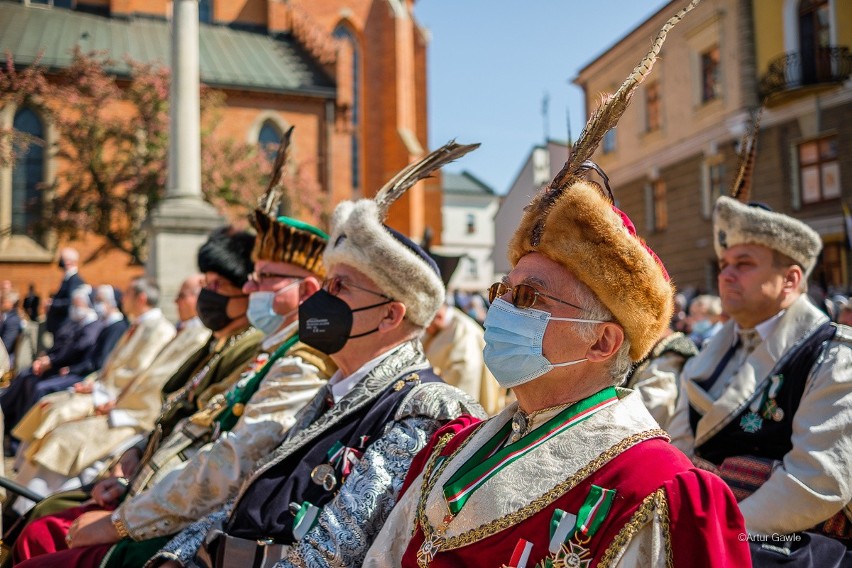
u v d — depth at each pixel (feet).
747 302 9.38
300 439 7.91
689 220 68.44
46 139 73.36
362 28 98.02
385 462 7.27
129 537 9.00
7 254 71.97
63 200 67.41
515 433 5.57
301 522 7.29
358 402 7.93
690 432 9.76
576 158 5.64
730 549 4.63
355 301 8.33
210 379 11.84
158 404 15.89
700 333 24.48
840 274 55.52
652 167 73.46
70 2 86.63
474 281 163.73
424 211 98.02
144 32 87.30
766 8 59.98
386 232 8.41
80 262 74.08
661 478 4.78
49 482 15.37
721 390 9.63
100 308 25.90
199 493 8.86
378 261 8.27
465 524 5.23
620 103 5.54
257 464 8.18
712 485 4.73
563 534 4.77
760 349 9.14
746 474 8.45
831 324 8.95
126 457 12.14
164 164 67.10
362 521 6.93
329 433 7.86
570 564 4.68
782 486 7.82
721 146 64.08
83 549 9.07
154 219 34.04
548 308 5.45
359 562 6.83
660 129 72.33
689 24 67.00
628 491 4.75
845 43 55.31
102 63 70.49
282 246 10.70
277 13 96.27
